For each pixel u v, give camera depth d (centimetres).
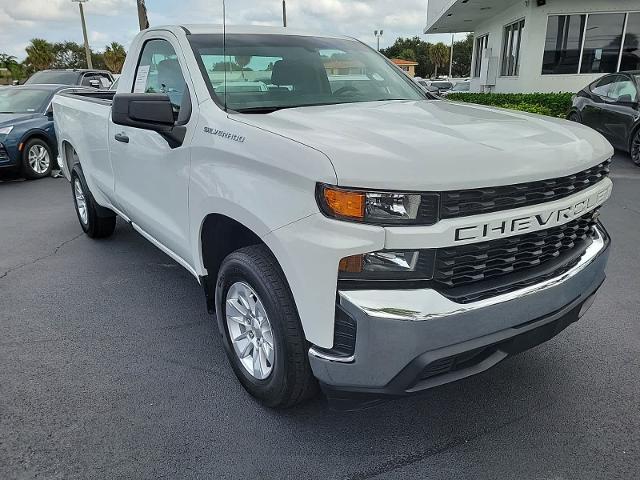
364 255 202
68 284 446
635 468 236
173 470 237
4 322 378
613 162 938
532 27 1503
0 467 237
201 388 297
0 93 1032
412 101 348
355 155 205
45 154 947
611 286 422
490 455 245
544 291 228
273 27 385
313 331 218
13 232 602
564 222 233
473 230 205
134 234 584
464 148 218
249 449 250
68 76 1309
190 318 383
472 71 2394
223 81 310
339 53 381
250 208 237
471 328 211
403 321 200
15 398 288
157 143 329
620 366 313
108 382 303
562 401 283
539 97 1329
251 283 254
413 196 198
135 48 395
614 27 1476
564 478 231
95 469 237
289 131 237
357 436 259
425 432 262
